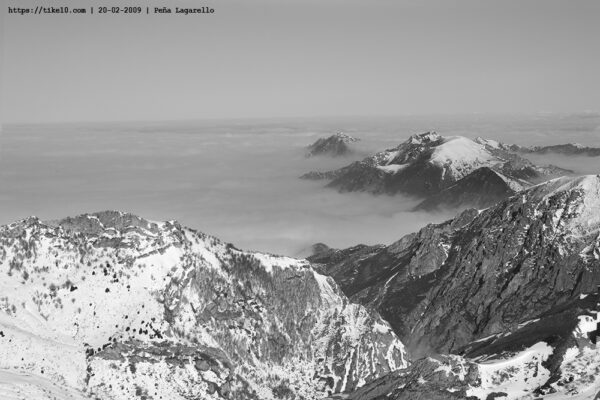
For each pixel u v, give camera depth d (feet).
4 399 606.14
